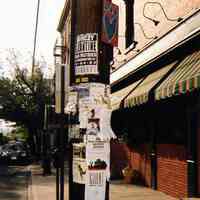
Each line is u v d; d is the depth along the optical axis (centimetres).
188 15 1108
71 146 483
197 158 1123
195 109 1131
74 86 483
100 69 475
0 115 4053
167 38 1267
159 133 1423
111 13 491
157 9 1408
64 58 1338
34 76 3866
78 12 484
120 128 1989
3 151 3319
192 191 1117
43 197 1366
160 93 1071
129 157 1825
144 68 1549
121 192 1377
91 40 476
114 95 1777
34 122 3919
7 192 1609
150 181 1507
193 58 1070
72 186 472
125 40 1838
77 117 480
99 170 464
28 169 2775
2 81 3988
